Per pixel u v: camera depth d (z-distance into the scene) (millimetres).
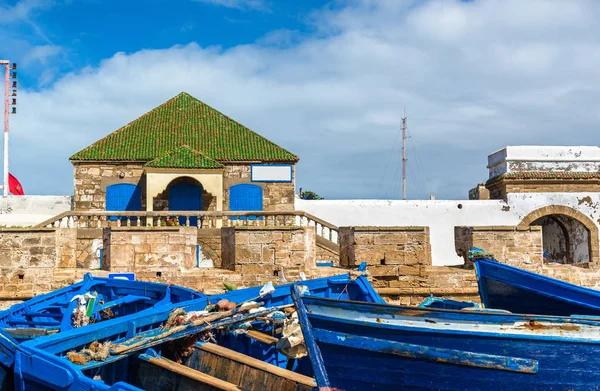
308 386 8953
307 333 10062
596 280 20953
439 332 9383
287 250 18922
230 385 8625
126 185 36375
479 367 9258
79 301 13531
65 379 7887
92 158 36156
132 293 15680
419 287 19188
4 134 42094
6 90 42281
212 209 36625
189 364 10359
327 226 30047
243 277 18828
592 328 9039
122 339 10180
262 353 11805
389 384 9711
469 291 19250
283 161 37281
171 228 18953
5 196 36656
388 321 9594
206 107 42969
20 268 18641
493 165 39031
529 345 9148
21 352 8375
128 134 39250
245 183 36969
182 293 14078
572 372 9086
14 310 14828
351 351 9852
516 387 9195
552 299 12242
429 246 20031
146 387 9508
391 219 35500
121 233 18812
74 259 20219
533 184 36000
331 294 15336
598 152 37188
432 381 9477
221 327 11047
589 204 36125
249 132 40438
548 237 40875
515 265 20375
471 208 35562
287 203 36938
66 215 28125
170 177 34781
